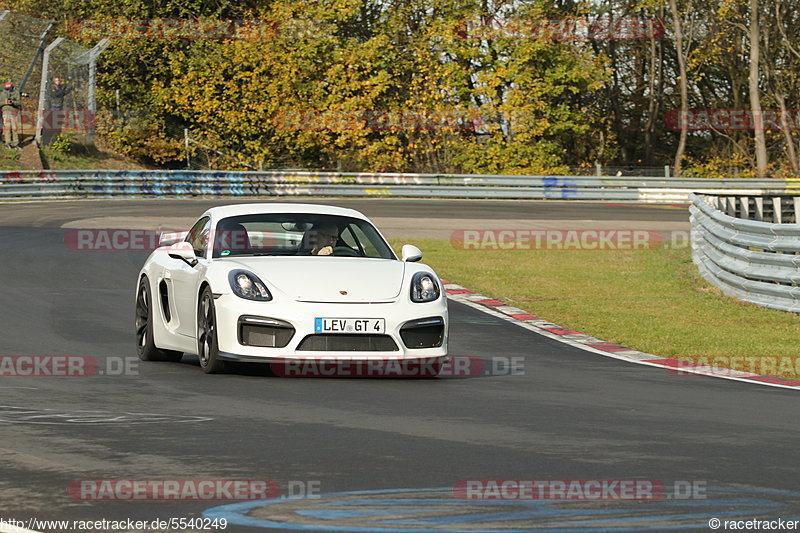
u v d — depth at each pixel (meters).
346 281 30.20
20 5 182.50
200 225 34.97
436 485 17.25
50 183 122.69
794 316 50.38
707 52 193.50
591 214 115.69
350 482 17.36
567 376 32.69
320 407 25.05
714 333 44.81
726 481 17.94
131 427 22.06
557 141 177.25
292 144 171.62
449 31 166.50
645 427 23.41
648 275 66.88
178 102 168.25
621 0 184.12
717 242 60.44
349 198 138.62
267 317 29.03
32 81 150.62
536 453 20.09
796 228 50.69
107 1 177.75
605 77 178.12
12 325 41.34
